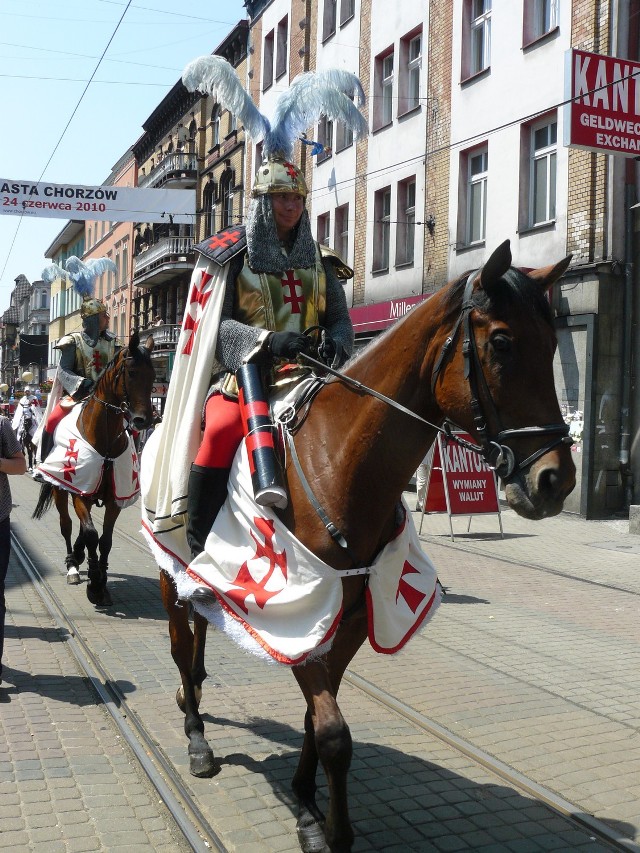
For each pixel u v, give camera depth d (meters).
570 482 2.56
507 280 2.72
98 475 7.52
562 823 3.59
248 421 3.17
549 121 15.69
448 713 4.95
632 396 14.62
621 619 7.50
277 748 4.35
